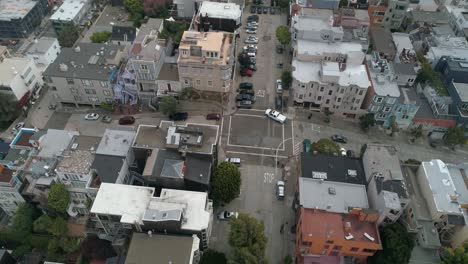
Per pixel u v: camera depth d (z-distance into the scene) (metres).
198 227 80.62
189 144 95.94
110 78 121.12
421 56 141.25
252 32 161.75
